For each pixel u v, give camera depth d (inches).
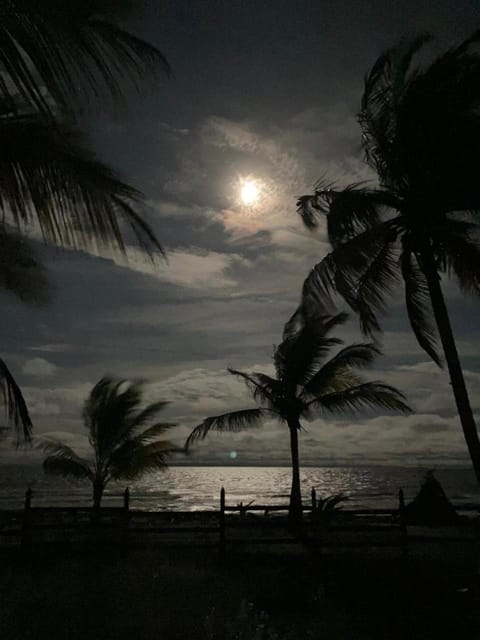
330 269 481.7
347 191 460.1
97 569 400.5
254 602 329.7
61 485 3329.2
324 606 323.0
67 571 390.6
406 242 462.3
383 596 348.2
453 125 390.6
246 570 423.5
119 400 871.1
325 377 784.3
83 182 241.6
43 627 260.4
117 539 496.7
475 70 385.7
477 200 420.2
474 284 497.4
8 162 237.8
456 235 463.8
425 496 725.3
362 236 466.0
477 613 309.4
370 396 754.2
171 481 4936.0
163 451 862.5
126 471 847.7
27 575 376.8
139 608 292.7
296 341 812.0
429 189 425.7
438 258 477.4
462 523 527.8
